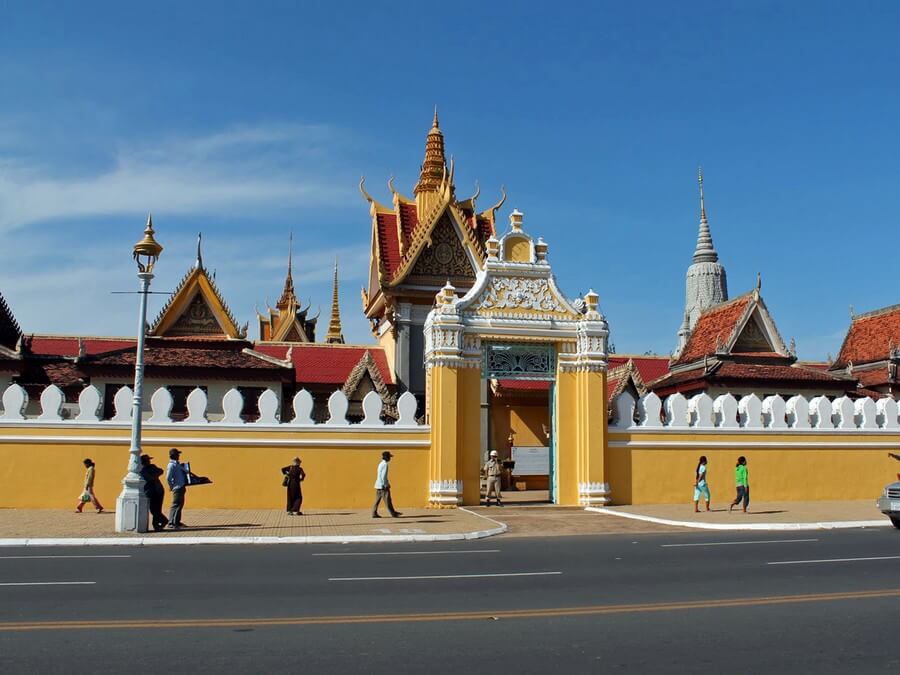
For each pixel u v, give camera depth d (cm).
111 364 3191
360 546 1820
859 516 2416
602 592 1199
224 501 2594
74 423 2548
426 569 1434
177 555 1641
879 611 1066
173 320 3425
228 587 1234
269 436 2639
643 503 2836
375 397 2725
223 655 841
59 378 3306
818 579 1316
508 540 1955
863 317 4569
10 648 865
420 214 4462
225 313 3434
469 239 4109
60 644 882
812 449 3022
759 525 2180
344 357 4194
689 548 1755
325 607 1080
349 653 852
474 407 2753
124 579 1309
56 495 2517
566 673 789
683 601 1128
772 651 870
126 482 2011
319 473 2648
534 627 970
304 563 1512
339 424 2683
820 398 3100
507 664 816
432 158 4556
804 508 2684
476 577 1338
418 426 2723
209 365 3269
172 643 888
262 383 3341
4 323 3581
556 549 1748
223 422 2633
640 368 4612
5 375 3200
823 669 806
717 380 3569
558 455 2795
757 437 2970
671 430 2898
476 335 2772
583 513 2586
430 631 948
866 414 3108
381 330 4450
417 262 4075
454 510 2603
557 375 2852
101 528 2042
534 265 2872
